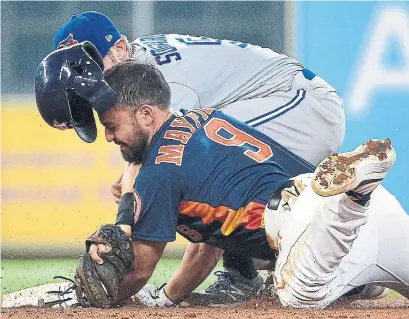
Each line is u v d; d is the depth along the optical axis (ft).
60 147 109.40
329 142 60.75
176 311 45.93
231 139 47.50
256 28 104.73
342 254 42.70
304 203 44.65
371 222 44.75
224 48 59.47
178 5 105.70
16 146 109.60
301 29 103.55
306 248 43.06
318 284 43.57
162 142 45.93
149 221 44.91
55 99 46.83
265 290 56.34
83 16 57.93
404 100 102.78
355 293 52.75
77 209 108.99
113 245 44.57
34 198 109.19
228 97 59.26
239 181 46.19
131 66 46.19
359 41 103.04
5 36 109.09
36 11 108.68
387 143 39.96
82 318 42.60
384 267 45.27
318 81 60.80
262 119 59.00
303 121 59.67
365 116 103.24
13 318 43.47
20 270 99.50
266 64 60.39
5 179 109.40
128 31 106.11
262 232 46.29
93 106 45.52
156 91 46.03
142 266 45.85
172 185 44.88
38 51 109.29
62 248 108.99
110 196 108.99
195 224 46.68
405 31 102.32
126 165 50.88
